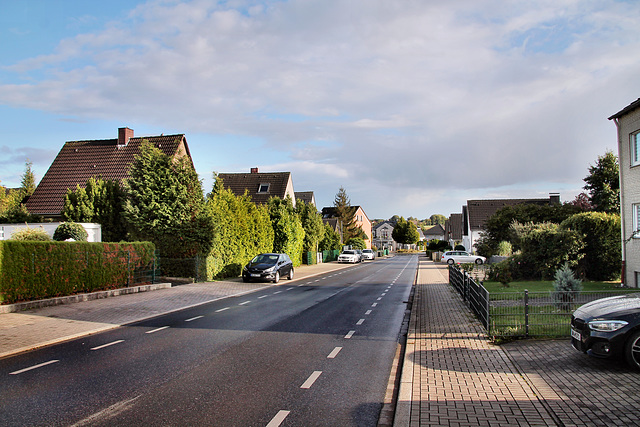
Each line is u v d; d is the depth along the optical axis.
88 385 5.97
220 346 8.28
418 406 5.02
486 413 4.79
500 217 37.56
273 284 21.56
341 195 80.31
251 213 27.25
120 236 23.58
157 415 4.89
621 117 17.27
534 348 7.73
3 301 12.09
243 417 4.84
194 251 21.44
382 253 81.50
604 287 16.61
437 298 15.55
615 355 6.17
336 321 11.11
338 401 5.39
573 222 20.42
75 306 13.22
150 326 10.38
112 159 30.50
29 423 4.67
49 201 28.14
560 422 4.51
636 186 16.31
